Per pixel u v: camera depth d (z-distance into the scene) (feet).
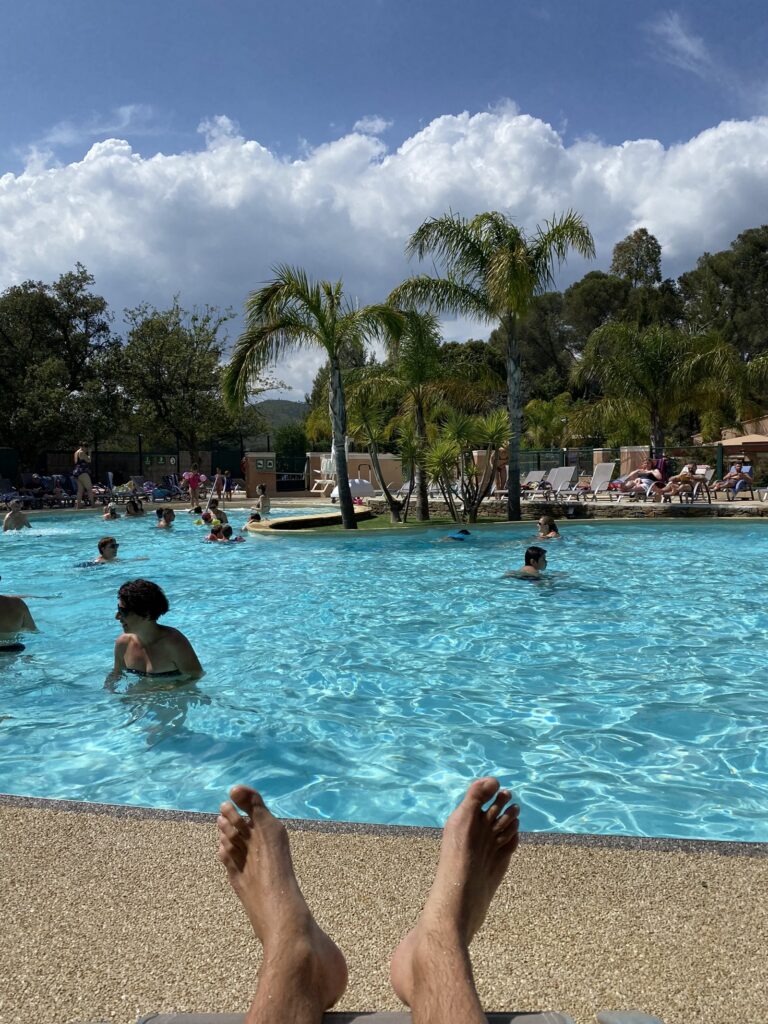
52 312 114.21
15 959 6.13
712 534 49.08
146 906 6.88
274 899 5.56
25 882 7.30
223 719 14.51
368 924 6.56
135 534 53.88
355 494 90.17
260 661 18.81
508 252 54.90
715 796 10.94
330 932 6.44
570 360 177.06
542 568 31.65
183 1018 4.57
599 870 7.41
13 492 82.28
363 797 11.05
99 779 11.73
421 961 4.98
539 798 10.92
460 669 17.92
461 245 57.93
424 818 10.34
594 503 62.69
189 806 10.78
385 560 38.01
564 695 15.85
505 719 14.43
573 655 19.04
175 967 6.00
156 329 115.96
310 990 4.81
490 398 65.00
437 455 57.67
